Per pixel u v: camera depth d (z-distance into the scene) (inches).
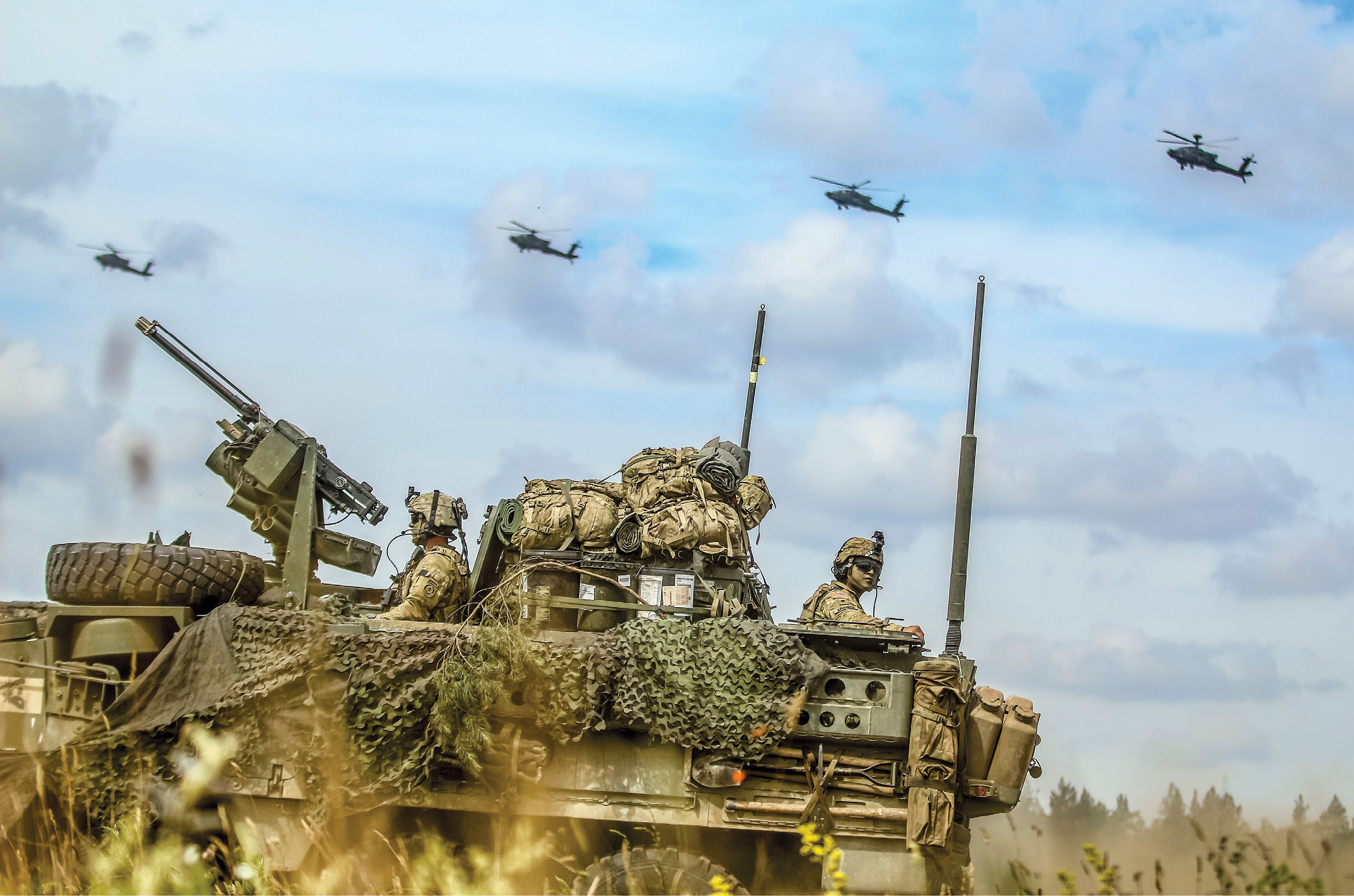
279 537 498.3
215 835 423.8
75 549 438.9
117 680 431.2
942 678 406.3
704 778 411.2
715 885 355.3
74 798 412.8
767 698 409.7
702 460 486.3
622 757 418.9
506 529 467.8
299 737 416.5
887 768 416.2
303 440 486.6
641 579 462.0
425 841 424.2
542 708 413.7
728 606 446.3
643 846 427.8
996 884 425.1
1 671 442.0
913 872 409.4
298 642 421.1
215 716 414.6
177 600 439.5
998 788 417.7
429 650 419.2
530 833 423.2
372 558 493.7
